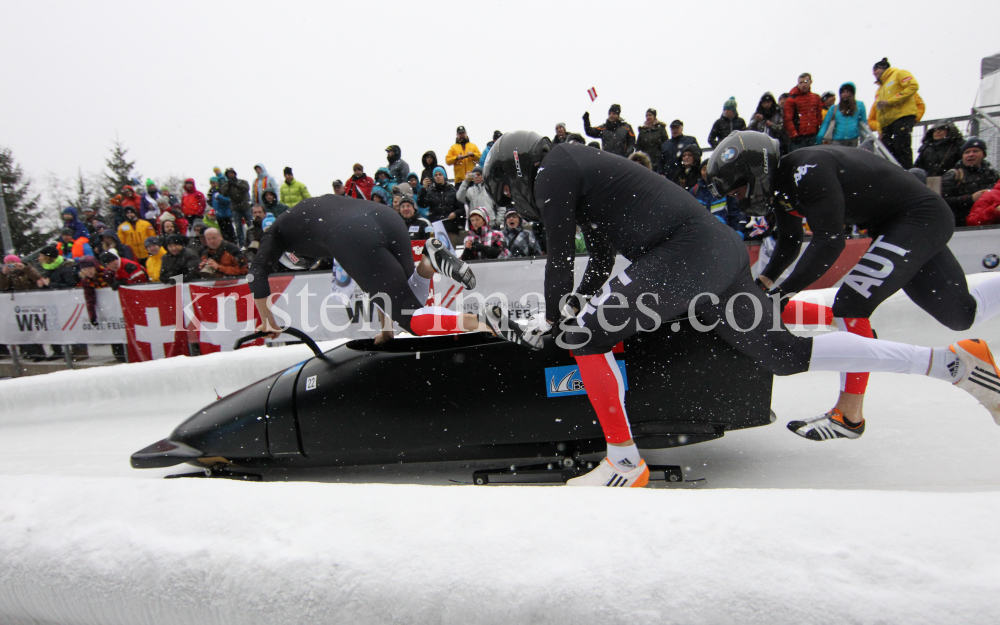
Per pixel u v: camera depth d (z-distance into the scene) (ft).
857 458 7.48
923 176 15.05
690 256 6.00
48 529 4.57
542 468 7.34
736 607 2.95
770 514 3.49
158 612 3.94
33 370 20.90
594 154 6.32
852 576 2.96
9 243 30.58
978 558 2.94
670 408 6.86
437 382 7.42
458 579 3.36
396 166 22.00
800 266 7.10
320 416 7.83
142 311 18.72
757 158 7.06
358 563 3.59
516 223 17.46
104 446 11.12
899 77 17.44
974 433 7.74
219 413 8.55
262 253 8.91
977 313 7.55
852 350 6.47
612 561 3.28
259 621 3.64
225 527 4.18
